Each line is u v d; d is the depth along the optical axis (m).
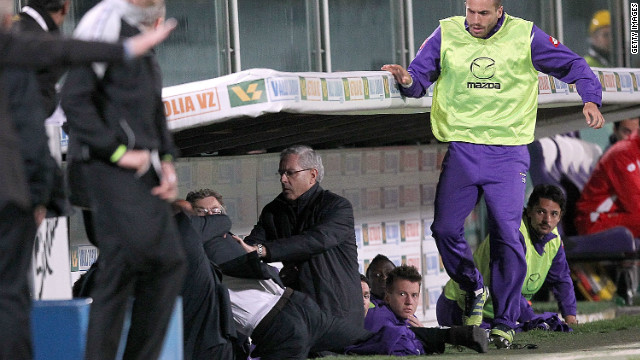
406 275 22.08
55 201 12.80
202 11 26.27
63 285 17.17
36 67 9.64
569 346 20.25
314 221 21.03
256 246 19.72
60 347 12.90
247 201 27.06
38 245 16.23
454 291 23.05
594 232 36.22
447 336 19.77
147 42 9.80
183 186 25.84
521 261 20.28
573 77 20.25
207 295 16.81
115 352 11.47
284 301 18.66
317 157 21.38
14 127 11.17
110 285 11.28
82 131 10.85
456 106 20.28
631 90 25.11
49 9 16.34
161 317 11.77
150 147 11.16
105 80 10.92
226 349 17.08
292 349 18.44
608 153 36.34
